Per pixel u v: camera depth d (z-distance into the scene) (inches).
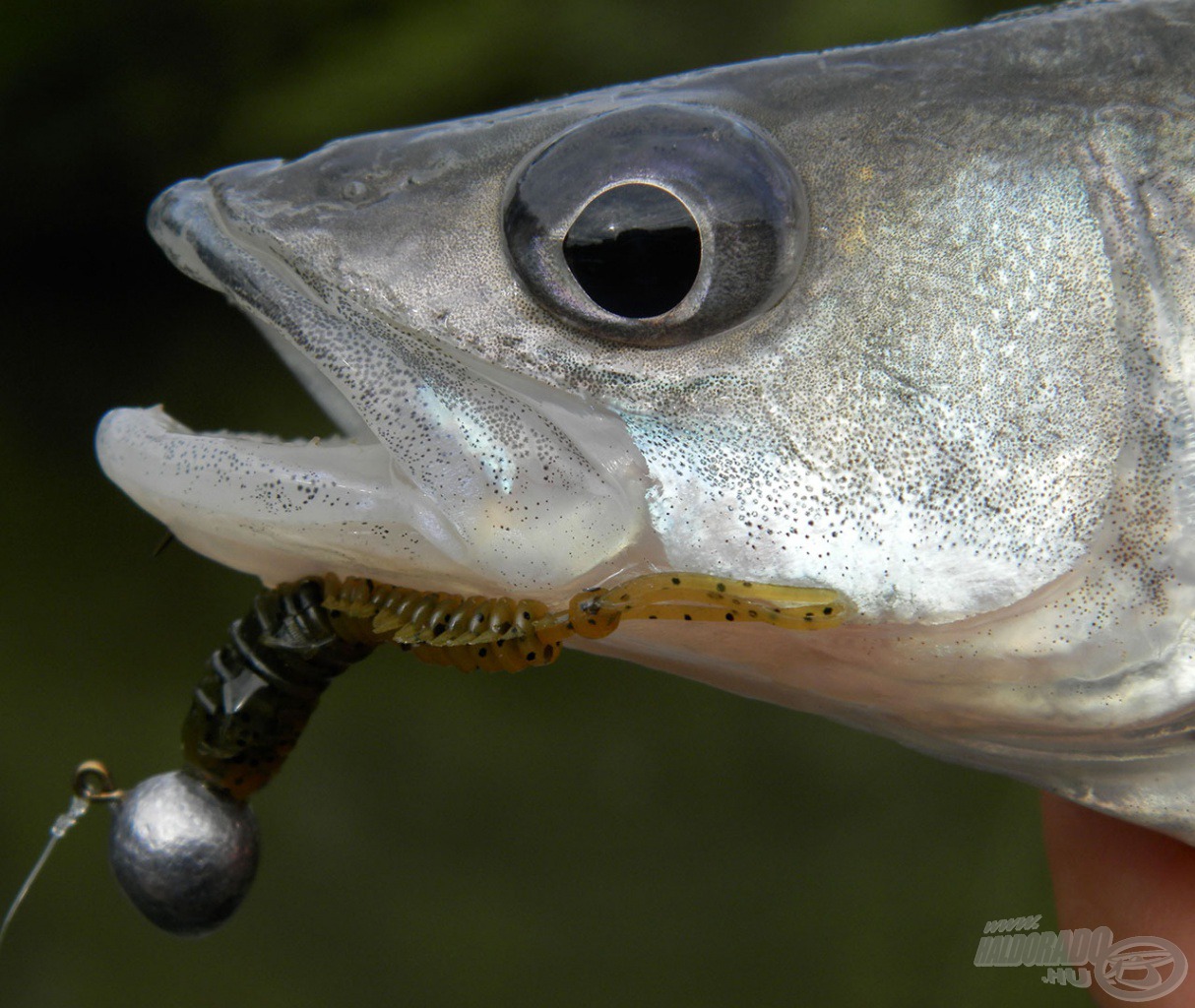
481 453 7.4
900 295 7.3
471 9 39.1
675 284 7.3
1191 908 8.6
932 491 7.3
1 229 48.1
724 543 7.4
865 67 7.5
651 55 38.1
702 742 28.0
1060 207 7.4
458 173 7.4
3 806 25.5
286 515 7.5
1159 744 7.7
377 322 7.4
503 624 7.4
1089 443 7.3
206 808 7.7
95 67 43.2
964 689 7.6
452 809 26.0
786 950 22.3
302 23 41.1
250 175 7.6
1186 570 7.4
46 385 42.2
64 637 31.3
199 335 45.8
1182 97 7.4
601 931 22.9
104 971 22.3
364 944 22.6
